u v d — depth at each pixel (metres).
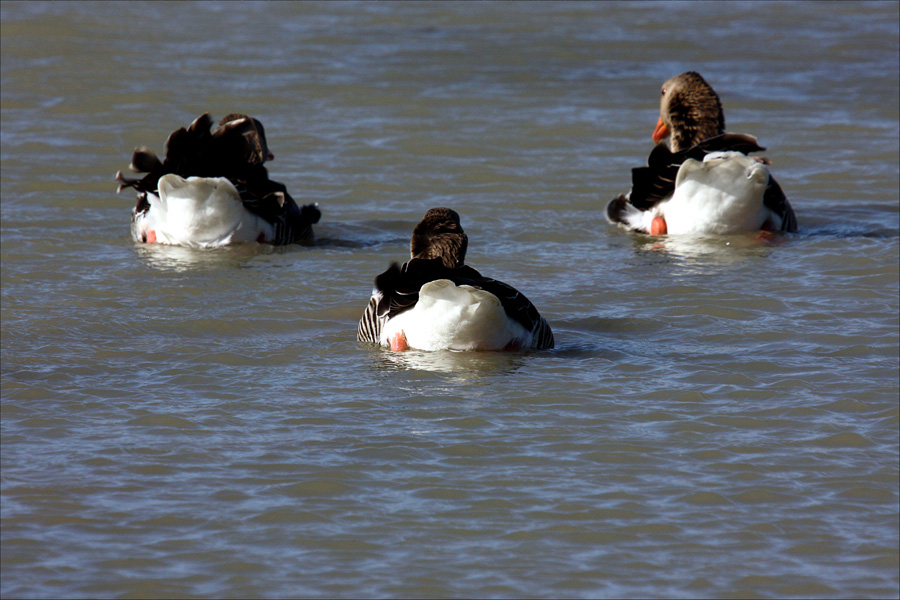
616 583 7.82
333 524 8.55
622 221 18.56
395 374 11.76
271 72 29.95
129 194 20.53
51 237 17.66
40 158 22.48
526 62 31.88
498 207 19.72
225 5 38.94
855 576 7.95
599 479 9.34
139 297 14.67
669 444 10.04
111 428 10.31
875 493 9.13
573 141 24.17
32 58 30.69
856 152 23.38
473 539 8.38
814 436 10.21
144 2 38.88
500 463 9.62
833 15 39.50
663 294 14.89
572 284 15.42
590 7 40.12
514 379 11.60
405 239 17.89
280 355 12.41
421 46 33.59
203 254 16.89
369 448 9.87
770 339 13.04
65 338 12.98
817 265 16.17
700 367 12.03
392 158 22.72
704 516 8.74
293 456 9.70
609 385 11.46
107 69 29.77
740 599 7.66
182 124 25.20
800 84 29.77
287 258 16.73
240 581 7.78
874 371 11.87
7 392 11.20
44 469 9.42
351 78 29.47
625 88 29.08
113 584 7.73
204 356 12.38
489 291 12.20
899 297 14.59
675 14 39.28
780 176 21.78
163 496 8.96
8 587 7.68
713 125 19.62
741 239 17.61
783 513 8.80
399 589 7.71
